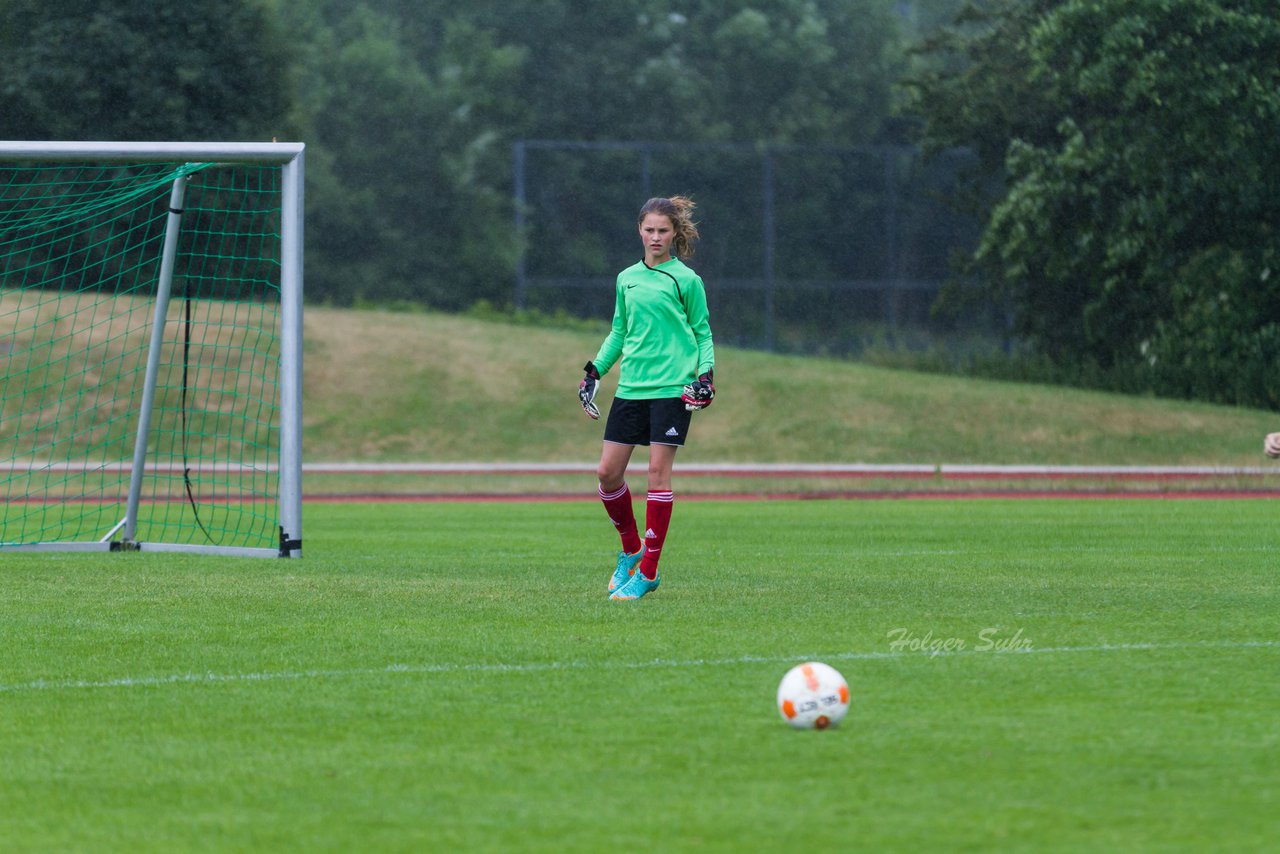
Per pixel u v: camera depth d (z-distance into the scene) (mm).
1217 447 105562
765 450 107625
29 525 59406
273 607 30250
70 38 155375
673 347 31328
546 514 64000
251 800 15578
